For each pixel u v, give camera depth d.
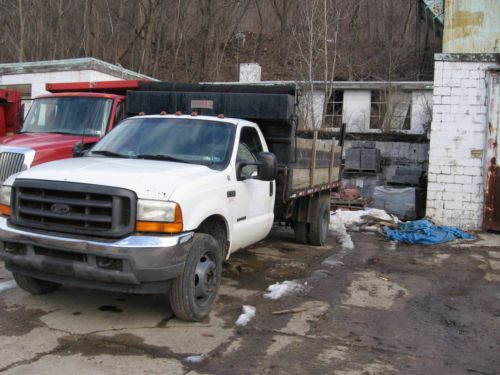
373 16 34.53
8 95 10.88
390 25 33.53
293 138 7.29
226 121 6.26
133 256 4.41
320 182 9.10
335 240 10.20
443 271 8.00
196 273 5.04
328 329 5.19
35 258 4.73
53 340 4.57
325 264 7.98
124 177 4.69
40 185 4.72
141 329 4.91
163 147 5.97
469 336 5.23
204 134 6.09
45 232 4.70
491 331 5.41
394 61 30.53
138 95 7.57
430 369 4.39
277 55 36.53
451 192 11.76
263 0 40.16
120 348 4.46
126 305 5.55
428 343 4.98
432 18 15.84
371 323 5.45
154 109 7.49
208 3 30.77
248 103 6.98
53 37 31.03
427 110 21.69
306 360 4.43
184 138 6.05
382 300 6.30
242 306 5.71
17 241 4.77
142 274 4.46
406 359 4.57
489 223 11.48
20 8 28.62
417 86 22.00
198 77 30.69
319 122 23.05
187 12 32.16
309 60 24.52
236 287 6.50
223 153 5.88
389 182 14.66
